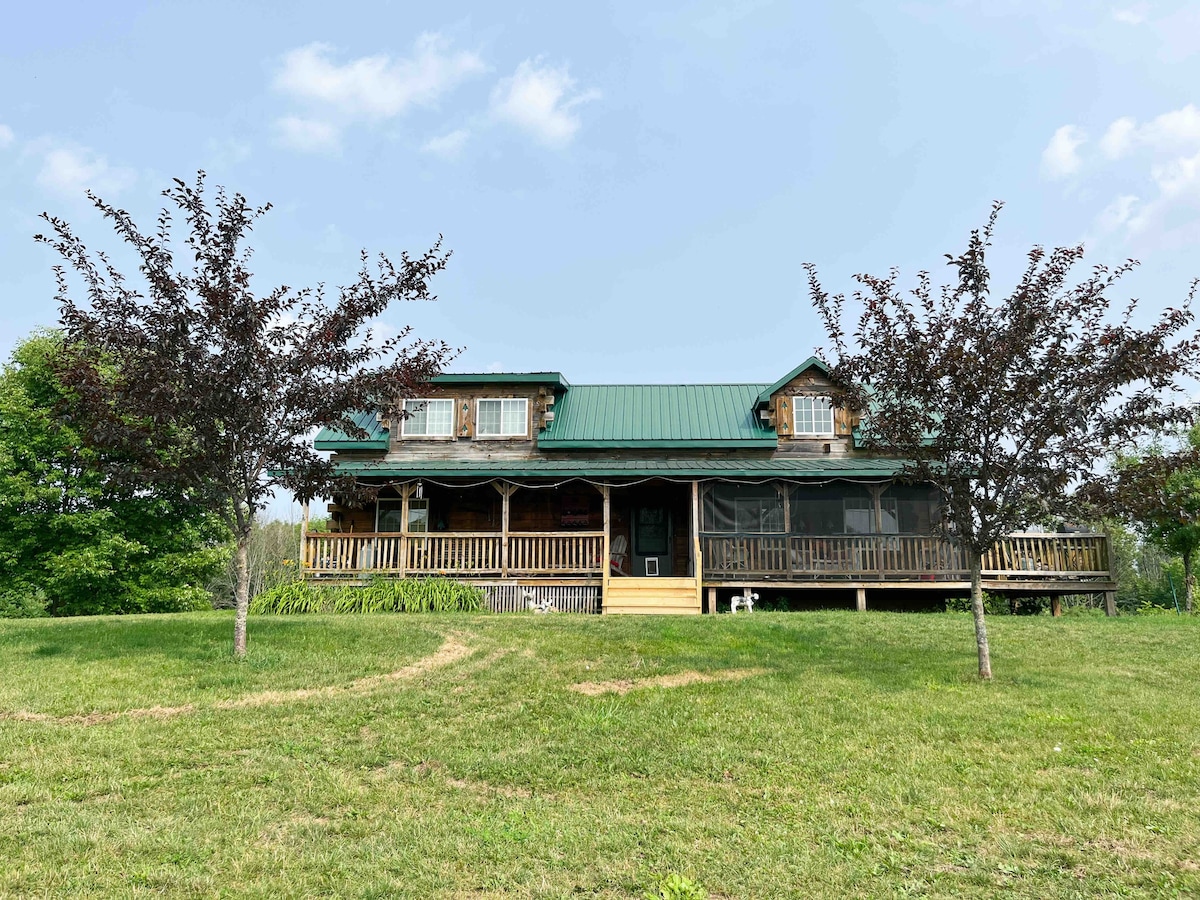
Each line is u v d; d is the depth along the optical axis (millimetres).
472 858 5559
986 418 10500
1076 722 8703
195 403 10836
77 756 7473
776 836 5922
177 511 28000
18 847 5609
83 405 10805
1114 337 9930
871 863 5492
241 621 11695
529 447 22547
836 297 11492
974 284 10703
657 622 14914
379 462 22234
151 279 10883
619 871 5371
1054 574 19203
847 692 9992
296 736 8188
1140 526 24578
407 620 15352
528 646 12766
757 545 19531
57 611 26797
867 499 21281
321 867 5422
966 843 5805
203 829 5957
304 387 11422
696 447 22156
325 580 19812
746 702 9492
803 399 22547
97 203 10758
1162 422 10055
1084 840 5852
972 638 13891
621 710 9148
